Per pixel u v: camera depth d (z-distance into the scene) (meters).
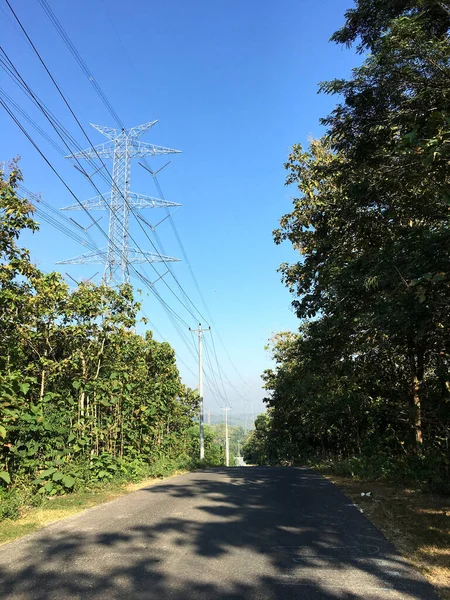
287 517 7.43
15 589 4.29
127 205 17.17
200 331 30.83
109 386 12.30
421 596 4.11
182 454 21.05
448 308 7.05
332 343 12.77
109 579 4.54
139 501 9.06
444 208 7.86
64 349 11.34
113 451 12.85
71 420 10.68
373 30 8.59
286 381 27.80
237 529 6.59
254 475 15.02
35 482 8.88
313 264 12.02
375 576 4.61
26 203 8.30
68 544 5.81
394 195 8.40
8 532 6.34
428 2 6.84
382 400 15.84
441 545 5.62
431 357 11.63
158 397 16.94
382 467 12.84
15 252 8.59
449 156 6.04
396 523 6.84
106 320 12.18
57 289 10.40
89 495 9.53
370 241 10.40
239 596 4.12
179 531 6.47
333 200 12.08
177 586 4.36
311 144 14.56
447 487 9.42
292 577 4.59
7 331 9.21
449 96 6.68
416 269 7.10
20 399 8.48
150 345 17.61
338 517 7.45
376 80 7.16
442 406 10.68
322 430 22.64
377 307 8.53
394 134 7.84
